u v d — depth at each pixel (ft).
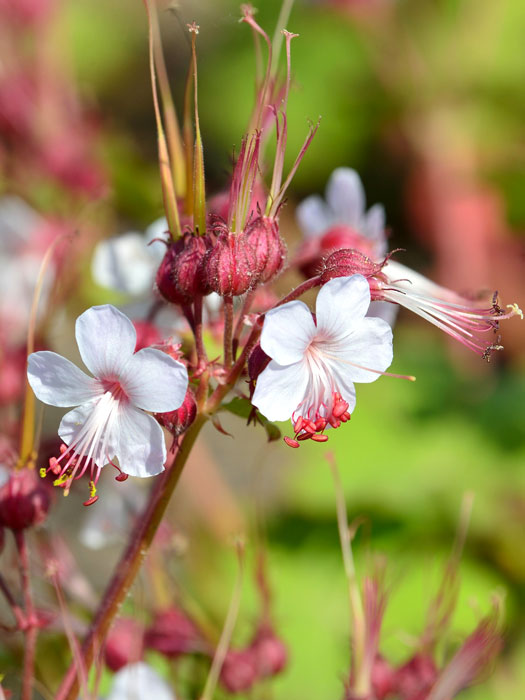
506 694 1.62
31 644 1.19
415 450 1.85
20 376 1.39
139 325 1.25
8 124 1.76
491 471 1.83
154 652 1.34
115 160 1.88
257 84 1.19
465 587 1.72
